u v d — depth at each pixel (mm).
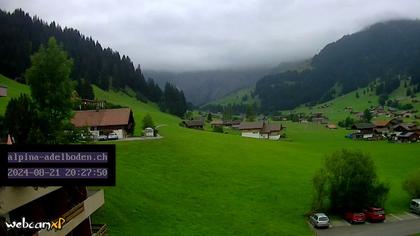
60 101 48750
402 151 128375
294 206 66750
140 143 87625
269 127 173000
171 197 64062
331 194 64500
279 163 93625
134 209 55781
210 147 98250
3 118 36938
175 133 118625
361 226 59562
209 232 52625
